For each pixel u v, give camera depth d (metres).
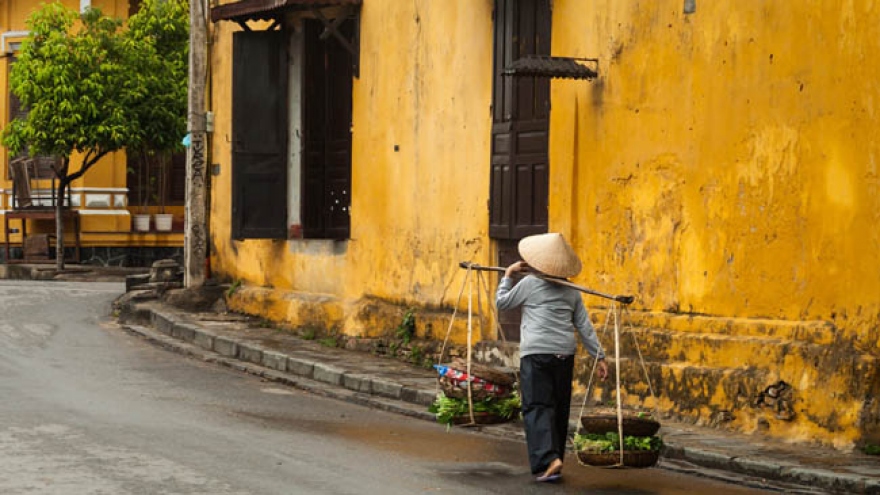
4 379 15.16
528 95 15.62
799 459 10.93
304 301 20.12
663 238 13.59
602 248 14.38
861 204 11.55
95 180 36.56
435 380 15.41
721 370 12.56
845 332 11.62
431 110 17.47
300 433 12.19
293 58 20.94
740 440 11.86
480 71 16.45
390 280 18.34
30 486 9.27
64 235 36.28
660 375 13.20
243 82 20.92
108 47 33.56
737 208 12.75
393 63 18.36
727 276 12.85
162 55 34.78
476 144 16.52
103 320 22.95
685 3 13.33
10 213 35.72
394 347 17.64
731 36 12.82
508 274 10.61
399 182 18.20
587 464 10.11
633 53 13.95
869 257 11.47
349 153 19.52
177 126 34.06
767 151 12.45
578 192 14.72
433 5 17.41
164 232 37.06
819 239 11.93
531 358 10.29
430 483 9.91
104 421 12.27
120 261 36.59
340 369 16.22
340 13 19.30
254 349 18.14
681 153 13.38
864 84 11.55
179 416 12.90
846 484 10.17
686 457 11.40
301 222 20.61
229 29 23.03
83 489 9.20
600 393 13.96
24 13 37.94
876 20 11.45
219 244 23.42
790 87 12.23
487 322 16.31
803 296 12.08
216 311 22.62
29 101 32.88
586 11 14.61
